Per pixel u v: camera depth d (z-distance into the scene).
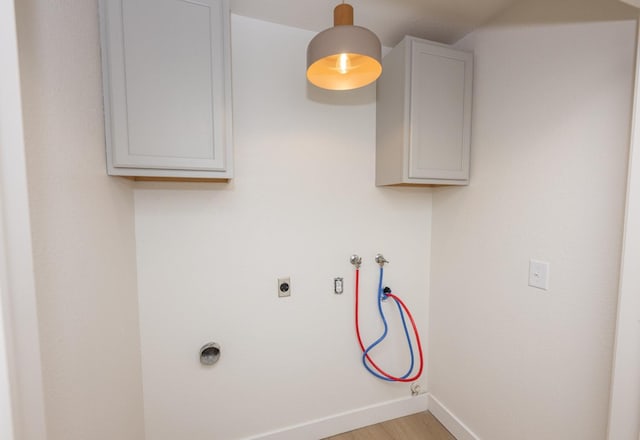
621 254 0.88
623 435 0.86
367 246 1.65
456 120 1.42
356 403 1.69
